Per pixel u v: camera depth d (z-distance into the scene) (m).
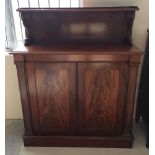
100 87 1.67
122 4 1.89
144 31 1.97
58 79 1.65
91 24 1.81
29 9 1.66
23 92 1.69
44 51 1.55
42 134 1.87
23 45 1.76
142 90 2.03
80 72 1.61
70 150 1.85
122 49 1.60
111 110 1.75
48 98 1.72
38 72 1.63
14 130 2.13
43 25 1.81
